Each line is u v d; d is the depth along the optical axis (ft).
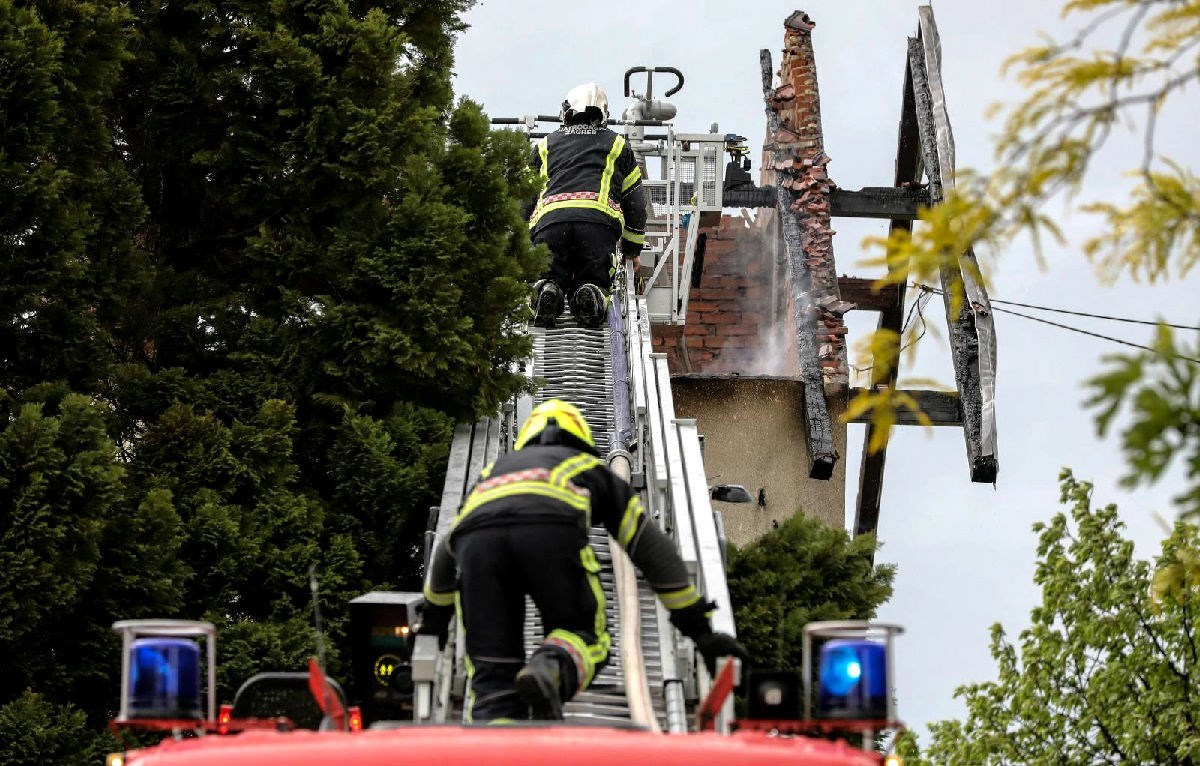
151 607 61.46
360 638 44.11
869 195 121.90
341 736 24.31
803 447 106.93
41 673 59.06
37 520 57.21
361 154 75.10
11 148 64.28
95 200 69.41
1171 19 14.40
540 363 76.28
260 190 76.48
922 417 17.47
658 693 48.91
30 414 58.39
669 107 117.70
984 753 69.92
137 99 77.51
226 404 71.10
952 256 15.64
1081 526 70.28
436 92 82.69
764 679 28.32
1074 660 69.97
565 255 78.43
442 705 46.44
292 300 73.36
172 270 76.07
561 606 33.06
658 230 116.06
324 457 73.72
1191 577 20.88
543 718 29.73
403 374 73.61
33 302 64.75
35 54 64.28
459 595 34.06
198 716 27.68
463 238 73.67
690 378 107.24
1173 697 66.85
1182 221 14.38
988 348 105.91
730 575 74.79
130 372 70.64
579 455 35.01
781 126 122.42
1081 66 14.58
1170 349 12.71
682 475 60.59
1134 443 12.62
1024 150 14.87
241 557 65.98
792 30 125.39
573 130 80.18
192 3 77.36
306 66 74.90
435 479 72.28
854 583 75.05
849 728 27.73
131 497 65.10
